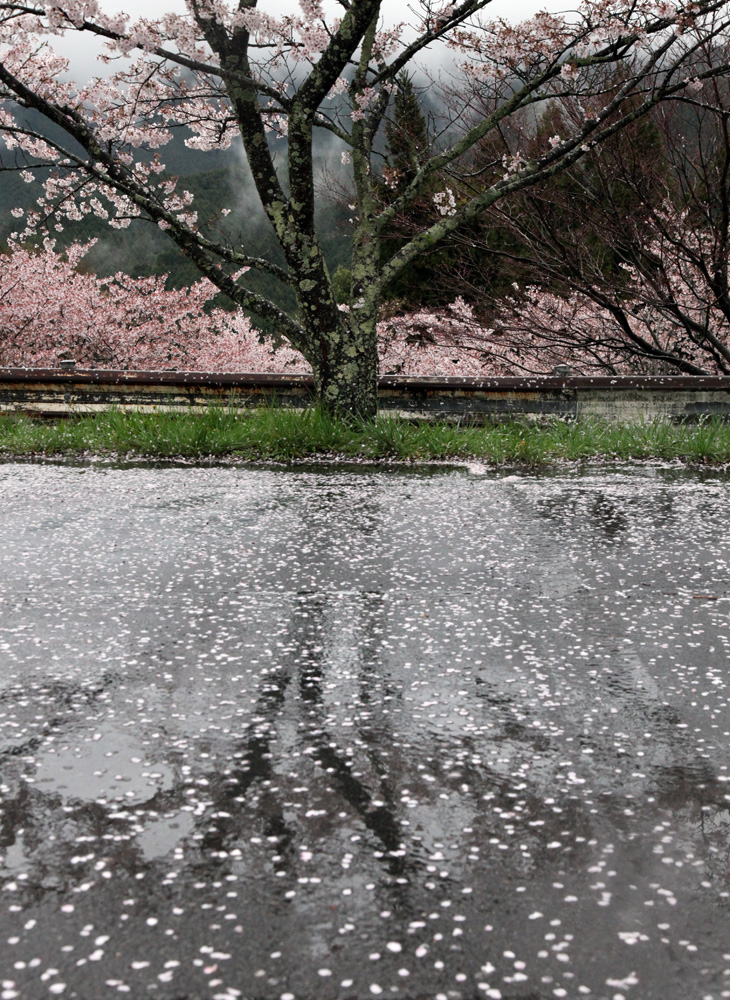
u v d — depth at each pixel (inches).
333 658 143.2
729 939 73.0
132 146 453.7
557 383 432.8
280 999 66.4
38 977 68.7
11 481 331.3
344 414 414.3
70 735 113.5
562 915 76.2
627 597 177.5
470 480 335.0
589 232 580.4
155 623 161.8
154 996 66.7
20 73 411.2
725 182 463.2
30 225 498.0
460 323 660.1
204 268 418.9
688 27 362.9
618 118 496.4
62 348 917.2
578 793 98.1
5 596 179.8
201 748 109.6
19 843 88.0
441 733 114.1
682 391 430.9
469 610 169.5
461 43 398.9
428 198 623.5
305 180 380.5
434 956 71.0
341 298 892.6
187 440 405.4
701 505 279.6
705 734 113.5
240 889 80.0
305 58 382.6
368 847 87.1
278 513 266.7
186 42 370.0
